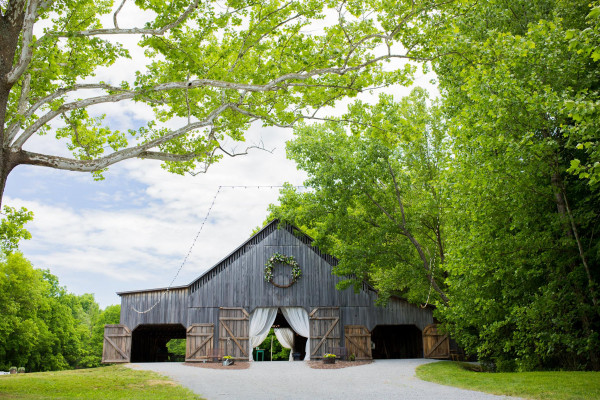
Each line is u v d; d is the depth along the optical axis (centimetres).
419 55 1179
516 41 1220
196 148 1357
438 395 1085
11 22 926
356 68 1118
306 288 2420
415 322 2438
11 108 1270
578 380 1084
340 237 2183
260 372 1775
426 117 2288
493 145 1289
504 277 1441
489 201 1363
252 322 2372
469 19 1416
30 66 997
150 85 1027
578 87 1288
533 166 1277
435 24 1141
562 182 1366
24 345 3819
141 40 1050
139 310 2375
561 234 1424
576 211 1335
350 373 1692
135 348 2677
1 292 3631
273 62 1178
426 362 2103
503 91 1259
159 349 3253
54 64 959
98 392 1194
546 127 1277
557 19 1238
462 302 1597
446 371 1588
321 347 2331
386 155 2058
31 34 889
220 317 2344
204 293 2388
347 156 2102
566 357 1462
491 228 1391
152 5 981
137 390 1262
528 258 1393
